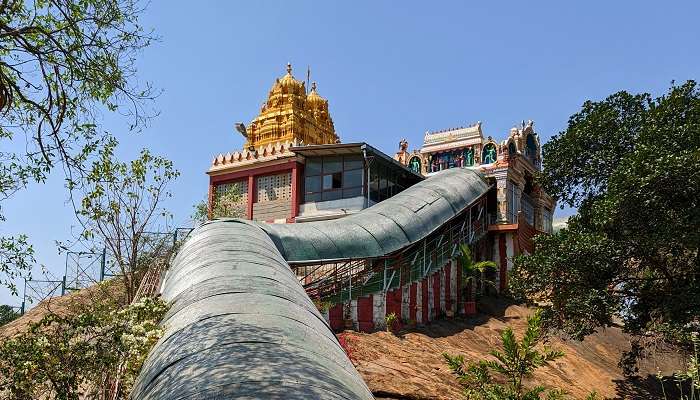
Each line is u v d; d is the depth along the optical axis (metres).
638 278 20.89
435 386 15.80
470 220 30.77
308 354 6.79
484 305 30.27
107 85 10.70
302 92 44.03
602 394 21.53
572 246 20.31
